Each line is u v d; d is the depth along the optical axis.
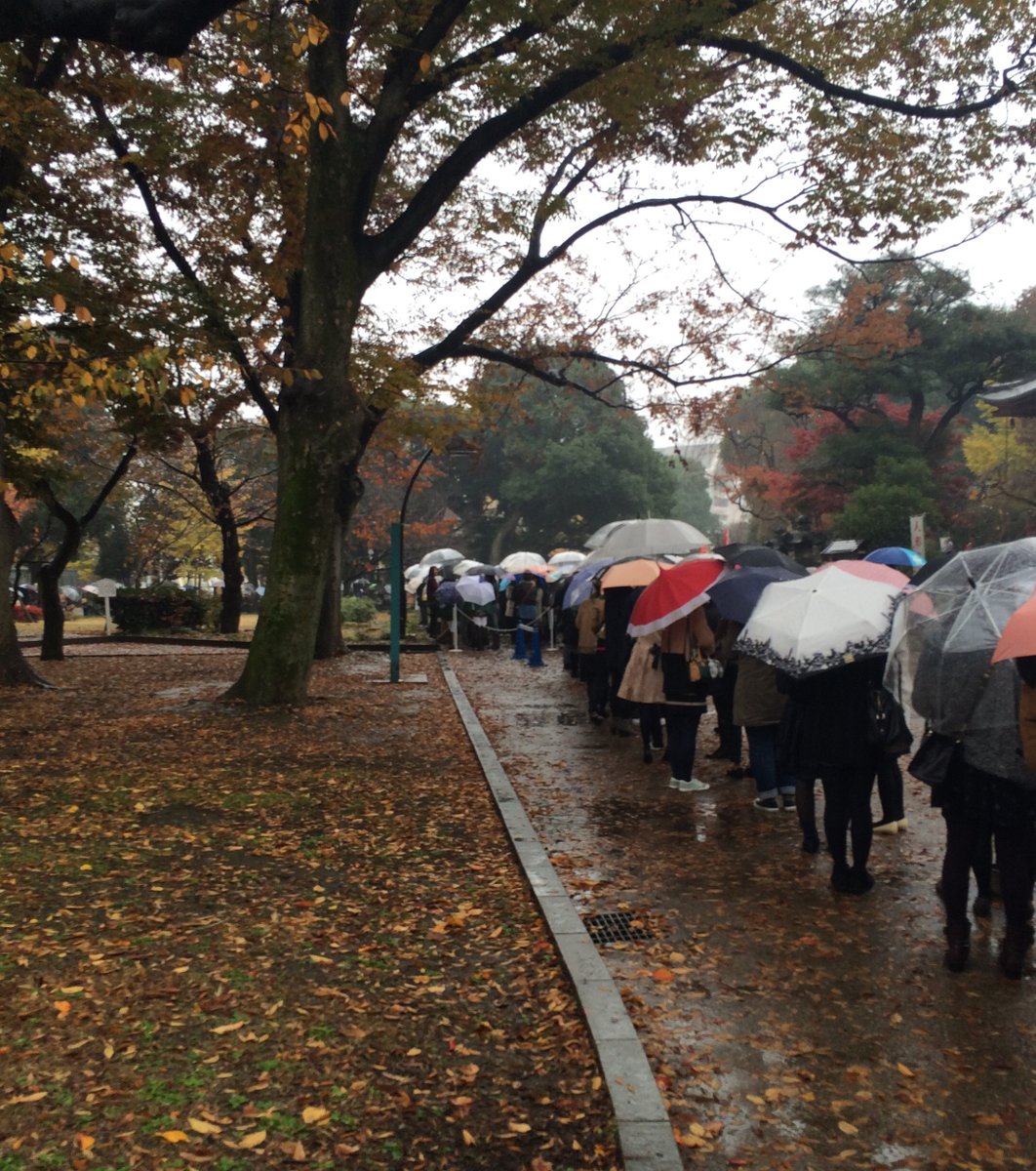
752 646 6.02
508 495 71.31
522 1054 4.16
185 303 14.93
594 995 4.56
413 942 5.44
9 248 7.50
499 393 21.95
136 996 4.62
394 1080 3.90
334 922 5.71
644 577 12.14
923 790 9.28
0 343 8.80
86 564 60.12
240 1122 3.57
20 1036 4.19
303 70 14.30
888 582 6.08
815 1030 4.39
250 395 19.14
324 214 12.95
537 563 28.70
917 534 22.89
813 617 5.85
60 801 8.58
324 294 13.17
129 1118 3.57
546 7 11.86
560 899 6.00
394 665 18.84
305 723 13.07
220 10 6.09
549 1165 3.33
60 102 14.93
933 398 71.38
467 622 28.41
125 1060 4.01
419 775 10.02
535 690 17.84
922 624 5.00
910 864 6.89
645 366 19.58
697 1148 3.48
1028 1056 4.13
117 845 7.23
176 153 15.48
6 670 17.14
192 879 6.46
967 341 48.47
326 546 14.32
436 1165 3.34
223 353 15.29
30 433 17.59
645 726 10.82
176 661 23.86
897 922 5.74
